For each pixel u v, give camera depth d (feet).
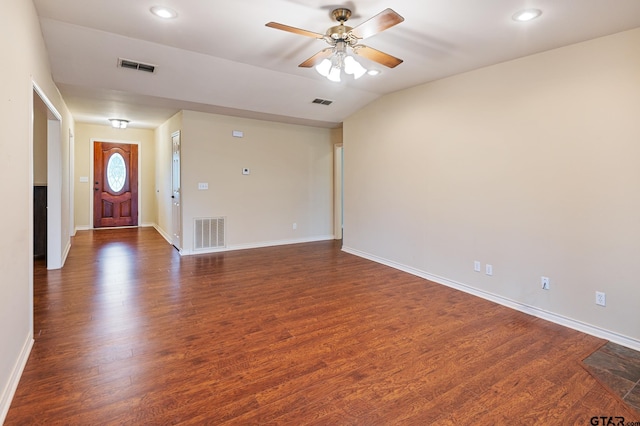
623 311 8.71
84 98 15.43
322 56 9.35
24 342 7.45
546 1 7.47
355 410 6.10
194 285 13.01
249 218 19.95
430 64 11.59
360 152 17.78
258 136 19.94
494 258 11.63
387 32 9.31
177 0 8.11
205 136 18.19
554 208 9.98
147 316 10.07
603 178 8.96
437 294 12.33
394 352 8.18
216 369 7.35
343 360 7.80
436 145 13.56
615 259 8.82
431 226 13.91
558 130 9.82
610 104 8.78
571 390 6.75
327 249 19.83
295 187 21.58
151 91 14.32
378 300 11.68
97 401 6.20
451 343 8.66
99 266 15.46
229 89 14.64
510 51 10.27
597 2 7.39
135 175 26.61
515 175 10.91
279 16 8.79
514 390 6.74
